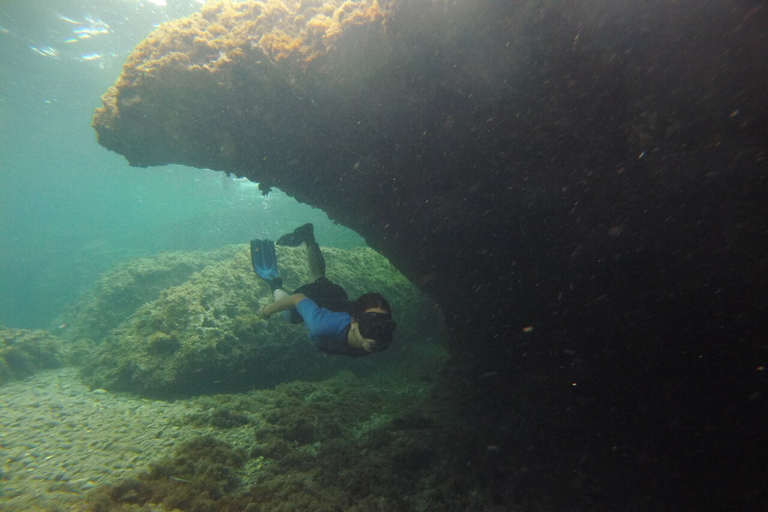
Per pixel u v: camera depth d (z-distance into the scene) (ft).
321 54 16.70
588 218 16.46
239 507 13.44
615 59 12.76
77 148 112.37
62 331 58.90
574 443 18.33
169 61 17.92
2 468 16.03
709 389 15.37
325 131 19.44
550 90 14.53
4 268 143.02
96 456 17.20
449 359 26.16
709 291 14.21
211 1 19.74
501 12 13.52
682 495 15.37
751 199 12.40
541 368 20.31
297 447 18.79
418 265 25.14
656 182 13.98
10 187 186.50
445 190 20.08
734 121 11.79
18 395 28.12
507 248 20.35
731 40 10.89
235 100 18.58
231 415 20.75
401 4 14.58
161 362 27.66
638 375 16.98
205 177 117.29
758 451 14.43
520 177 17.49
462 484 16.33
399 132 18.63
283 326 30.63
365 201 22.90
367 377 34.09
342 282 36.09
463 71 15.51
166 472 15.06
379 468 17.04
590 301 17.70
